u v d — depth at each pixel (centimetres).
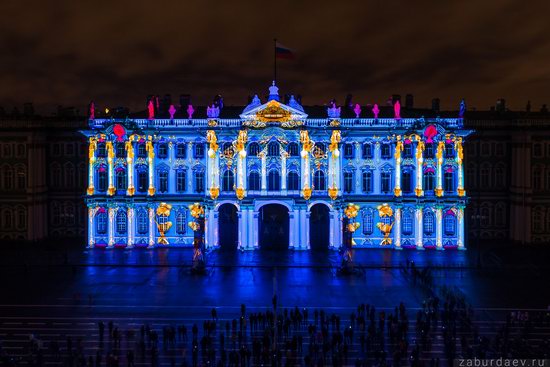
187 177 11431
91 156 11388
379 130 11244
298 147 11231
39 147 12000
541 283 8781
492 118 11962
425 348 6128
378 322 6994
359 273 9331
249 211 11212
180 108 12294
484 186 12031
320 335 6206
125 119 11331
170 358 5912
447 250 11181
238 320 7044
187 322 6988
